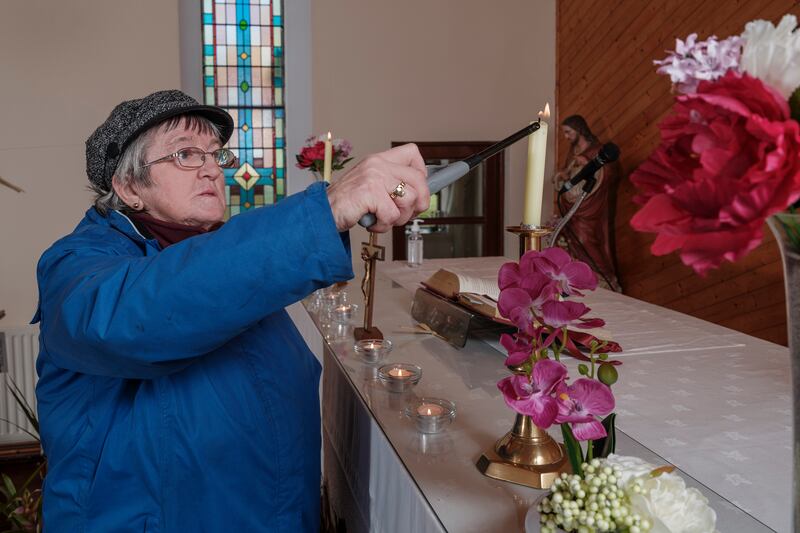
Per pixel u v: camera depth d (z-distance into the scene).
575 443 0.62
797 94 0.43
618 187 4.22
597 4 4.30
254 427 1.04
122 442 0.98
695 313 3.69
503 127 4.74
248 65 4.59
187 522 1.00
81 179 3.84
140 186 1.11
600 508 0.53
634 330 1.71
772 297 3.17
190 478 0.99
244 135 4.62
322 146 2.64
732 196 0.40
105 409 0.99
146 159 1.10
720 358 1.44
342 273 0.78
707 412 1.11
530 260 0.68
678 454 0.94
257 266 0.75
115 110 1.13
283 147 4.66
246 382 1.05
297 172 4.64
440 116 4.64
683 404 1.15
